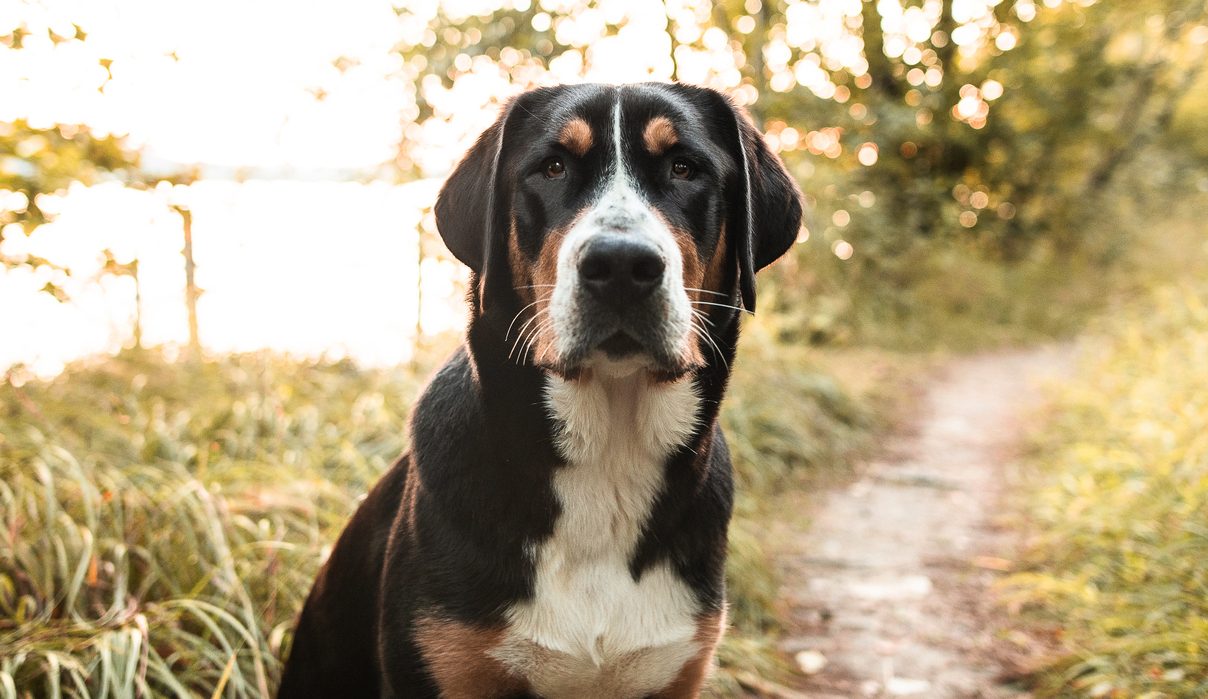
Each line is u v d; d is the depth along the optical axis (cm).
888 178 1198
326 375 530
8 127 397
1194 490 386
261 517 346
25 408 387
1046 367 905
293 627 302
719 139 241
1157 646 306
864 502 535
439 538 218
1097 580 380
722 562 240
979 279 1168
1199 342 670
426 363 543
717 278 238
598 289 203
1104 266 1369
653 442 223
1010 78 1329
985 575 429
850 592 418
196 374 502
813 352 808
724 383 240
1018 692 328
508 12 652
